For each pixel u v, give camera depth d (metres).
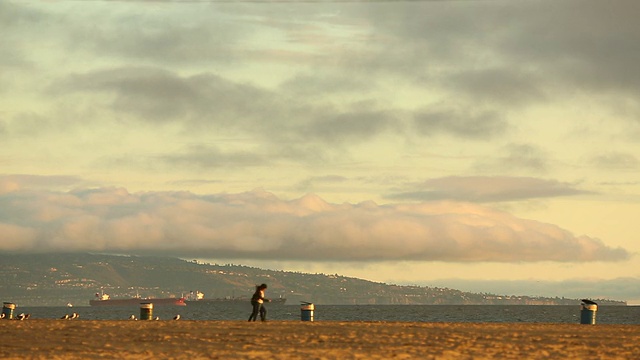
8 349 52.97
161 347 56.03
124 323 86.00
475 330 76.88
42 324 83.06
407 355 51.69
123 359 48.12
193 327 77.75
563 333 74.56
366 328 77.62
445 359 49.94
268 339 63.12
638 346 61.72
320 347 56.72
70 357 48.56
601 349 58.41
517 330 78.44
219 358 49.00
